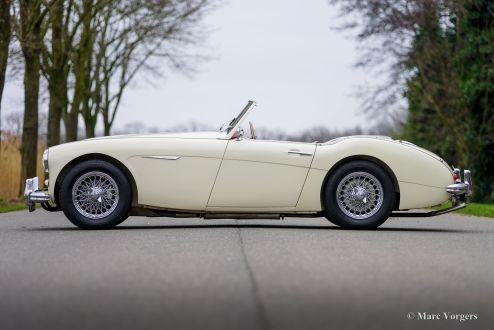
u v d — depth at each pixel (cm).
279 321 440
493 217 1606
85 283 569
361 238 897
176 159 1035
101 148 1038
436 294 529
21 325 439
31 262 688
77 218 1034
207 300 499
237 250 757
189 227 1080
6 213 1612
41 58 2630
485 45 3055
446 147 3609
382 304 491
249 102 1050
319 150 1038
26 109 2348
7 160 2423
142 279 581
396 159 1037
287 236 912
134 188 1039
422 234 985
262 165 1032
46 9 2261
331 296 513
